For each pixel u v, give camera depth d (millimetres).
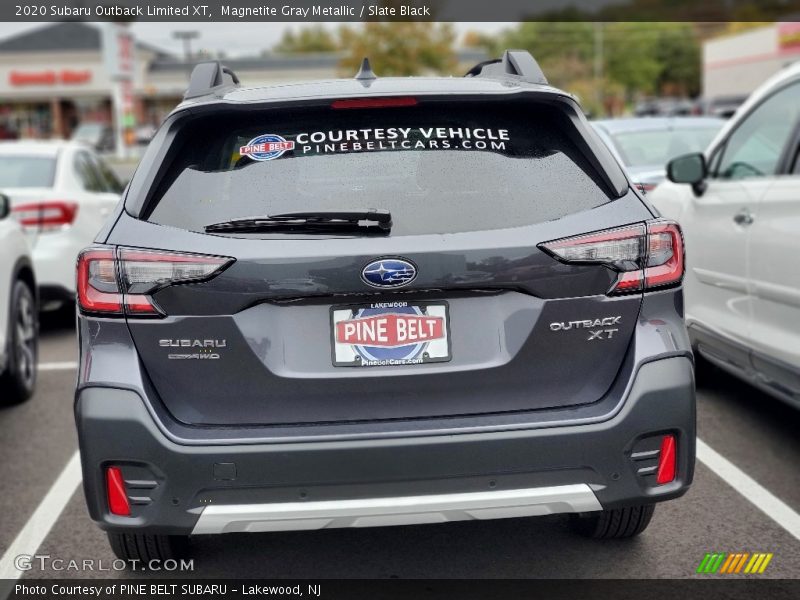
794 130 4758
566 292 2982
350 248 2908
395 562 3730
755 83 54969
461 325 2967
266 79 72188
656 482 3061
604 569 3598
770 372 4750
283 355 2941
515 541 3885
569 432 2938
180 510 2947
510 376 2979
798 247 4355
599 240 2992
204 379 2961
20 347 6250
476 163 3109
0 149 8992
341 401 2953
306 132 3191
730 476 4539
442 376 2951
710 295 5375
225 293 2916
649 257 3057
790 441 5039
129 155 46438
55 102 67250
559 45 108188
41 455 5270
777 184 4680
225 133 3209
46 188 8570
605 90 101812
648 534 3910
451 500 2928
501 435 2912
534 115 3270
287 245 2920
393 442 2889
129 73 46781
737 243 4977
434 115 3240
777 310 4605
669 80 120500
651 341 3039
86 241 8664
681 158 5324
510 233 2959
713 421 5406
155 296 2949
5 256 6000
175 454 2904
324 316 2947
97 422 2939
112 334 2984
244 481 2906
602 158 3162
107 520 2996
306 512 2922
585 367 3025
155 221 3020
